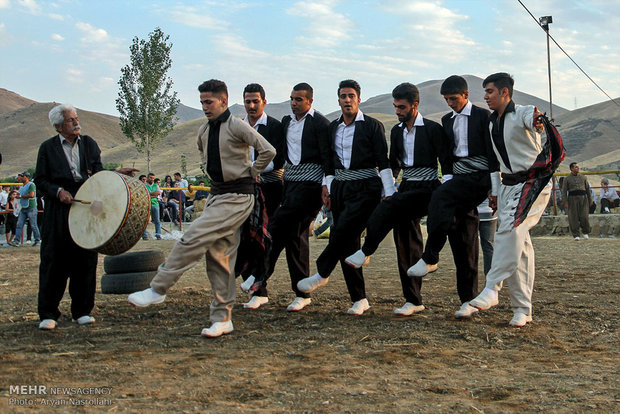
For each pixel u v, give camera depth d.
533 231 16.44
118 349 4.57
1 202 18.75
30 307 6.52
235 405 3.28
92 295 5.64
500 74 5.08
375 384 3.63
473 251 5.59
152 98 39.97
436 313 5.84
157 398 3.40
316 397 3.40
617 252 11.30
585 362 4.07
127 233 5.30
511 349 4.46
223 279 5.06
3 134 171.62
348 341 4.74
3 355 4.37
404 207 5.55
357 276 5.87
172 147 108.06
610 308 5.91
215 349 4.56
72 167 5.50
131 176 5.62
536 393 3.43
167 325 5.50
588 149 144.12
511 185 5.14
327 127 5.83
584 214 14.62
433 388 3.53
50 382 3.73
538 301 6.34
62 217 5.43
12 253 13.27
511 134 5.05
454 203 5.36
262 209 5.29
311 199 5.95
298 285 5.77
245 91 6.15
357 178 5.64
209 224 4.88
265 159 4.98
